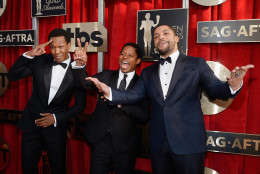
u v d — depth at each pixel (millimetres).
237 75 1041
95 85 1438
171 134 1285
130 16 1843
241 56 1611
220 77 1621
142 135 1860
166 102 1323
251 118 1601
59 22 2088
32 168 1699
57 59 1598
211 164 1744
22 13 2172
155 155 1380
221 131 1666
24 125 1672
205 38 1632
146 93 1516
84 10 1979
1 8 2189
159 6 1780
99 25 1875
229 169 1685
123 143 1501
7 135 2336
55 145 1657
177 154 1258
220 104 1637
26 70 1676
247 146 1601
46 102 1628
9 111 2273
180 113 1299
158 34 1409
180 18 1672
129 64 1573
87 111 2025
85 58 1500
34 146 1682
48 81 1621
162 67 1449
